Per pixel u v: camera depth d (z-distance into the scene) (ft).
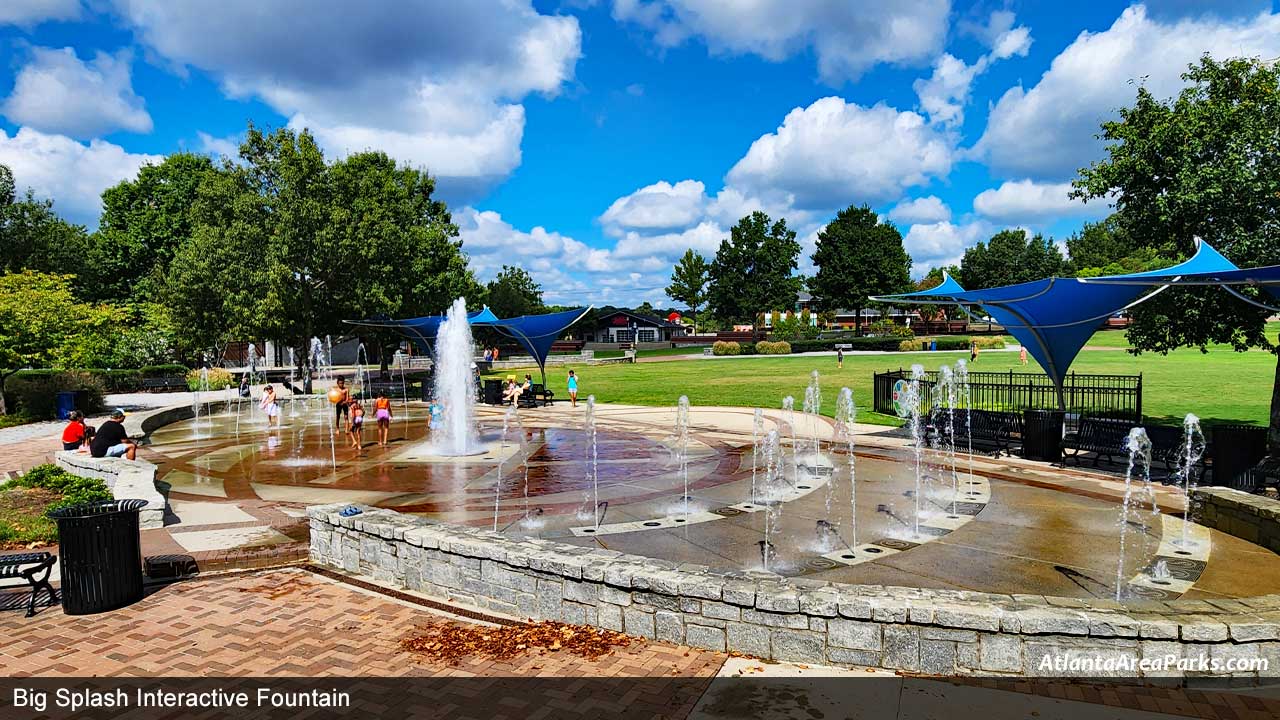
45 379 85.51
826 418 73.05
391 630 19.79
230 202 111.86
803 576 24.56
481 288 159.63
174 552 26.55
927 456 49.98
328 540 26.25
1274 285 39.09
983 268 326.44
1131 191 49.75
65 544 21.11
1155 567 25.03
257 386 126.31
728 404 90.07
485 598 21.53
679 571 19.15
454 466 48.14
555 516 33.83
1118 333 257.96
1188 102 47.52
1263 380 100.89
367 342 232.53
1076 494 37.27
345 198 112.88
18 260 131.85
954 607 16.34
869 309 330.13
